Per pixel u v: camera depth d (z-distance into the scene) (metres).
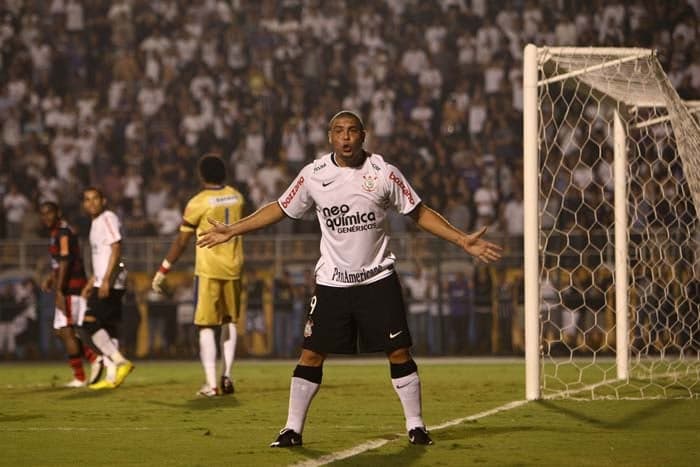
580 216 50.88
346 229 14.88
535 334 23.06
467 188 53.91
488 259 14.59
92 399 24.48
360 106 61.34
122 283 28.05
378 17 64.44
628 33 61.62
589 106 55.06
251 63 64.06
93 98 63.28
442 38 62.91
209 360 25.08
